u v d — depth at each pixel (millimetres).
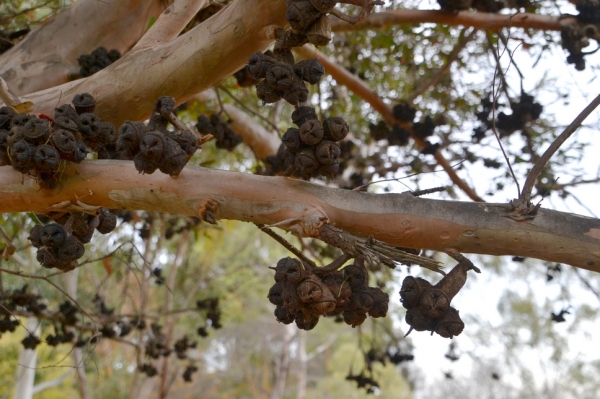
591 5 4156
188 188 2227
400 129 4770
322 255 6031
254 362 19859
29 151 2189
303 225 2088
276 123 6422
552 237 2031
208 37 2791
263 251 14141
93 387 12320
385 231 2113
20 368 9398
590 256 2018
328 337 20984
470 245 2084
